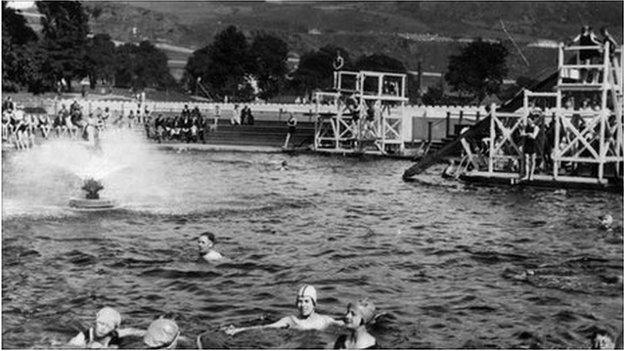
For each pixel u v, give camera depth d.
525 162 38.56
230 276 17.52
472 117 69.62
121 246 20.55
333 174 44.69
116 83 151.25
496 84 116.50
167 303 15.10
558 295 16.36
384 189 37.41
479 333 13.55
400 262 19.70
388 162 53.75
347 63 147.00
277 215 27.62
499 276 18.20
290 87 146.25
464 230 25.17
